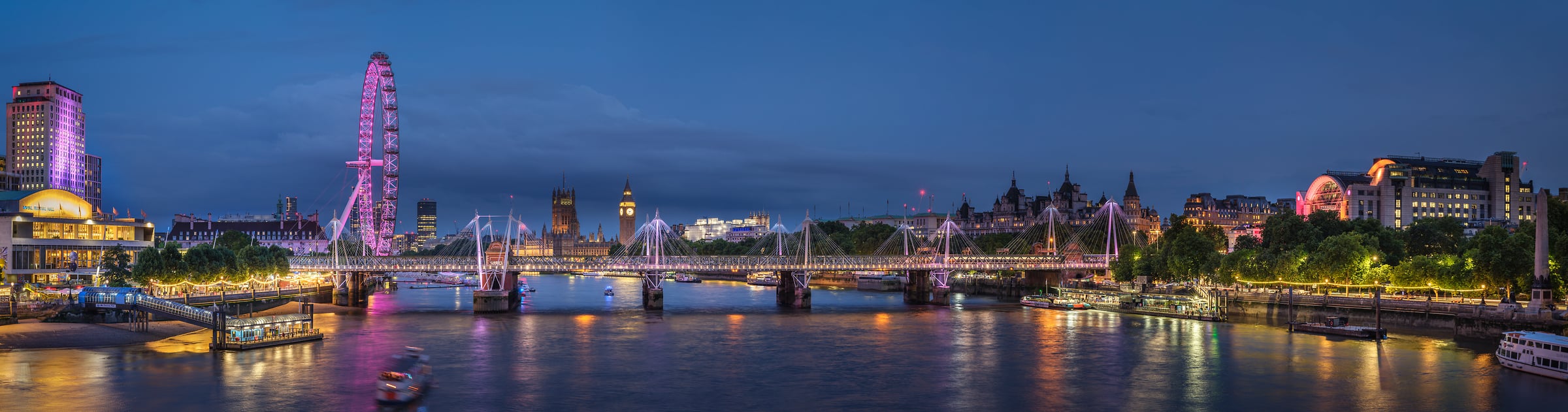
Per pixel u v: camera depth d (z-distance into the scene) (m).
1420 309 170.25
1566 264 162.12
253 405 111.25
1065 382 128.12
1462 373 129.75
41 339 150.00
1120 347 159.12
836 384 127.31
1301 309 192.75
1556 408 110.00
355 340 165.12
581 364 141.12
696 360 145.88
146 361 137.62
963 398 118.88
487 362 142.75
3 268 188.88
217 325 148.38
